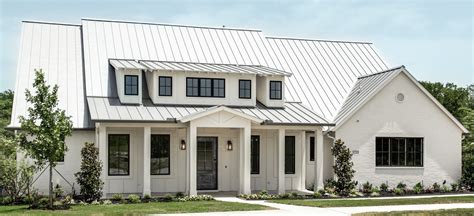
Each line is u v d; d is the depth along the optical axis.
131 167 28.73
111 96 29.91
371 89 32.47
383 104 32.41
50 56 32.16
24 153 26.70
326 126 29.81
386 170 32.28
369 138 32.06
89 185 25.70
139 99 29.28
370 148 32.06
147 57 33.41
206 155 30.25
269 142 31.17
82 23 34.94
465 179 33.50
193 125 27.23
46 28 34.31
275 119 29.12
